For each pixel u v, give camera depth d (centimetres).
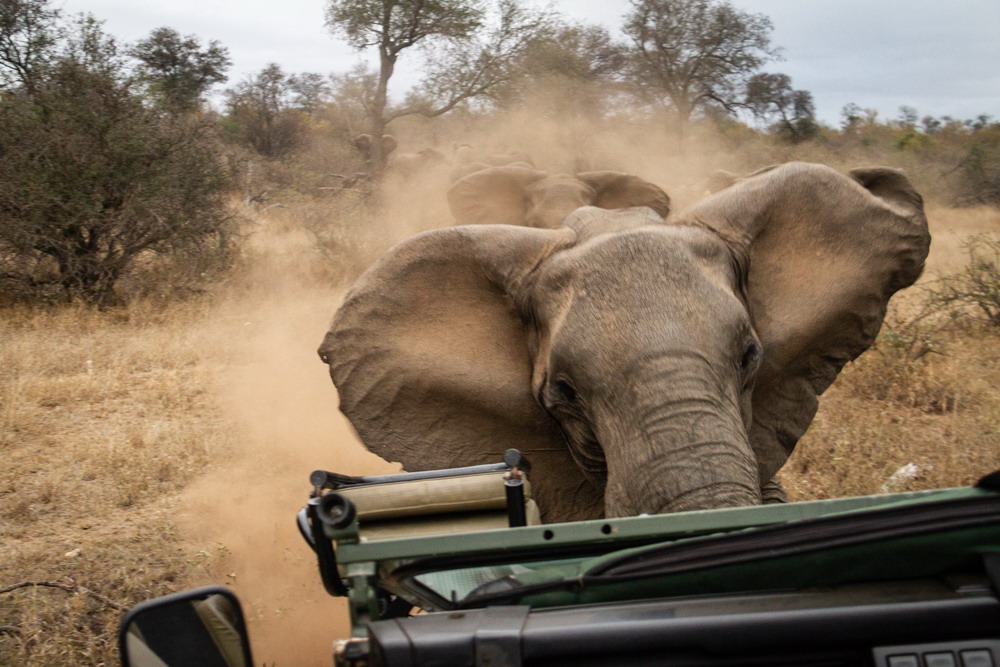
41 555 622
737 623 219
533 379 430
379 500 335
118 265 1407
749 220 442
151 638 251
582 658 220
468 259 450
